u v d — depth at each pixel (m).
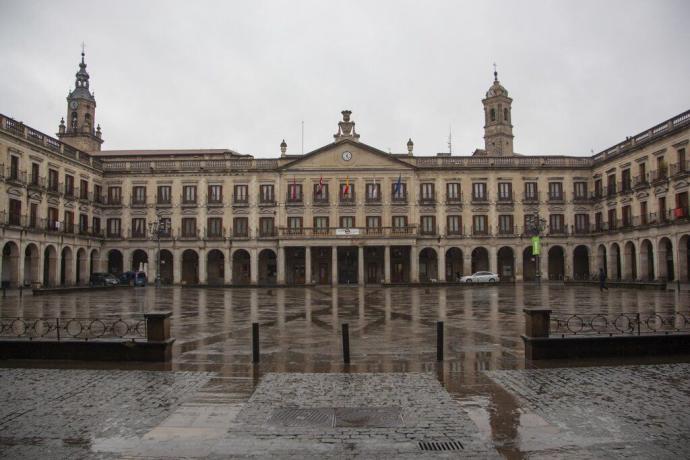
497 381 11.65
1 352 14.23
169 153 71.62
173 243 63.50
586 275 65.69
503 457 7.55
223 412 9.59
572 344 14.02
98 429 8.77
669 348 14.32
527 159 64.50
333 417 9.27
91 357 14.06
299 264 66.19
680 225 46.41
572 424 8.85
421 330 19.70
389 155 63.84
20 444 8.14
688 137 45.81
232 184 64.25
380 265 66.25
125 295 43.06
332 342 17.02
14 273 47.25
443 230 63.88
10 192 46.50
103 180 64.12
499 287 52.62
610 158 59.31
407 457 7.57
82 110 73.38
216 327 21.06
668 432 8.48
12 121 46.94
